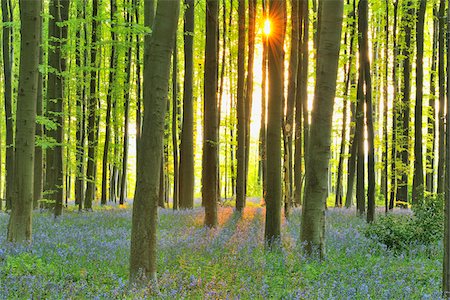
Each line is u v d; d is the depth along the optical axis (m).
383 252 11.33
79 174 21.91
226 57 33.12
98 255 9.73
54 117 20.02
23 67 10.86
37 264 8.56
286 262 9.57
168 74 7.36
